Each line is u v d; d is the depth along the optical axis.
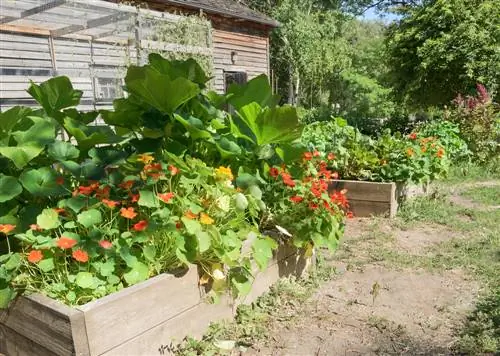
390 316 2.63
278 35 24.09
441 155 5.69
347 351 2.27
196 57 8.62
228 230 2.41
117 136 2.63
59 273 2.04
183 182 2.39
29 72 7.81
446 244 3.87
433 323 2.55
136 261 2.10
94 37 8.57
